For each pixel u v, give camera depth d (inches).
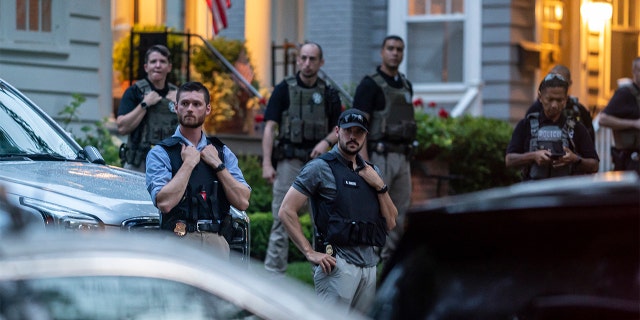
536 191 182.5
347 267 373.4
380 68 550.3
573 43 957.8
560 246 175.6
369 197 376.2
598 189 174.6
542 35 937.5
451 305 186.2
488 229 182.2
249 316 157.9
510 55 911.7
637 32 991.0
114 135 683.4
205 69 747.4
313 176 375.9
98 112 677.3
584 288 172.2
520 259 180.2
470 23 925.2
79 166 398.0
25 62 644.1
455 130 748.0
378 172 387.2
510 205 177.8
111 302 150.5
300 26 984.9
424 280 191.2
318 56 529.0
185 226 356.2
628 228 169.2
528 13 925.8
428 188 733.9
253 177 668.1
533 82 931.3
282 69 911.7
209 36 882.1
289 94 527.8
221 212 364.2
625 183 176.6
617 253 170.4
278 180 526.0
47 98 652.7
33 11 647.8
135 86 499.2
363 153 544.4
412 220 193.3
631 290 168.1
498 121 807.1
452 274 188.1
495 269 182.7
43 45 649.0
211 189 360.5
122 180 388.2
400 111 546.6
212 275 158.6
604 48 975.0
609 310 168.7
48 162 397.7
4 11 636.1
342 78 936.3
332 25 939.3
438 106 934.4
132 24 839.7
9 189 345.1
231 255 388.8
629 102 578.9
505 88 912.9
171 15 871.7
